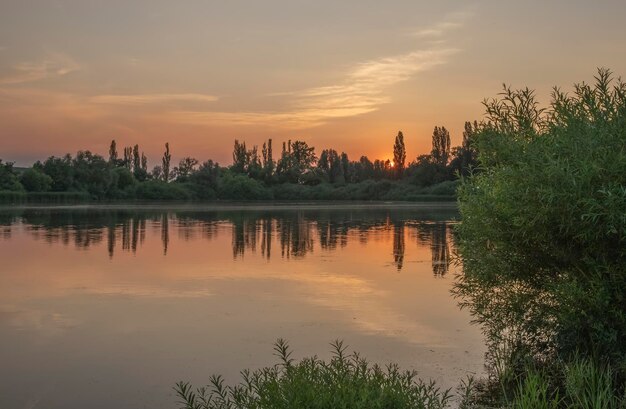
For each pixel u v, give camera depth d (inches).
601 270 257.1
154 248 922.1
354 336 386.0
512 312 300.7
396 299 507.8
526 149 273.4
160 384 300.7
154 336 389.7
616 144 250.7
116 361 338.0
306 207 2751.0
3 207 2623.0
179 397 283.0
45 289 560.7
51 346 368.2
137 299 512.7
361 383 197.0
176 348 361.7
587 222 242.8
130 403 277.6
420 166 3927.2
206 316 446.3
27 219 1679.4
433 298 512.4
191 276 639.8
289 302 497.0
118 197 3804.1
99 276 639.8
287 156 4325.8
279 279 619.2
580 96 281.4
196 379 306.7
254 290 553.6
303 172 4271.7
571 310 255.4
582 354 274.7
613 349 255.4
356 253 861.8
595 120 268.5
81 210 2330.2
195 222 1571.1
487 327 370.9
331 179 4515.3
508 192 271.9
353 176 4638.3
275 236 1146.0
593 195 244.8
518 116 298.8
